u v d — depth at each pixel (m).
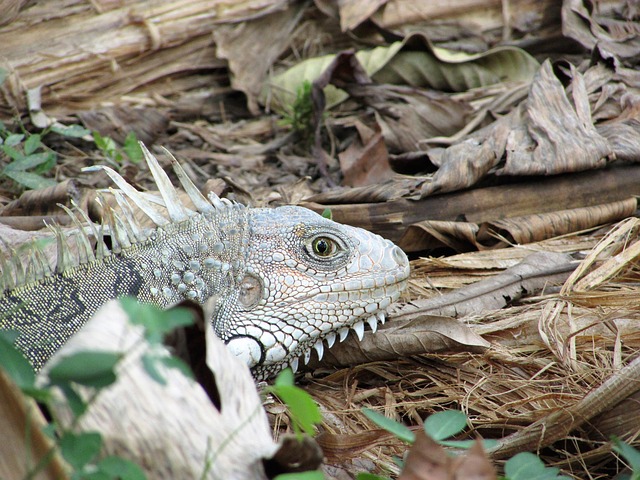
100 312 3.38
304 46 14.02
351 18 13.52
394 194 8.73
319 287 5.90
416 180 9.06
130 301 2.73
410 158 9.96
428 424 3.74
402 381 6.42
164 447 3.12
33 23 11.95
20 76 11.70
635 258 7.83
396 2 13.70
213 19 13.07
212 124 12.92
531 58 12.77
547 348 6.51
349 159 10.29
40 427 2.83
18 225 7.48
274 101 13.27
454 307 6.94
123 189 6.03
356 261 6.00
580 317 6.78
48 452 2.79
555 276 7.52
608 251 8.12
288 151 11.96
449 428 3.72
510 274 7.38
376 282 6.00
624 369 4.95
